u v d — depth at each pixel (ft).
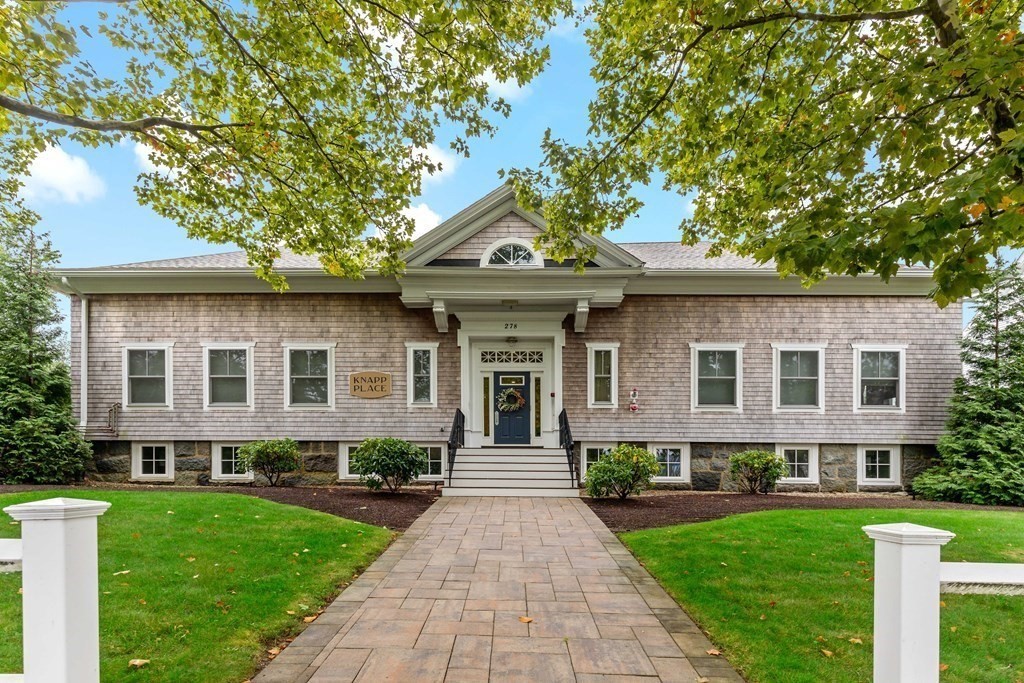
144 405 40.75
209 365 41.11
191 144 24.44
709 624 14.35
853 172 15.05
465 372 41.42
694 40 19.30
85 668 8.93
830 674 11.59
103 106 20.22
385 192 25.40
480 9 19.16
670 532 24.22
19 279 43.04
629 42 20.48
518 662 12.26
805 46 19.66
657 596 16.67
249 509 26.11
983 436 36.19
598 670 11.93
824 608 15.26
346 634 13.70
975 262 11.43
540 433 42.24
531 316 41.34
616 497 35.37
